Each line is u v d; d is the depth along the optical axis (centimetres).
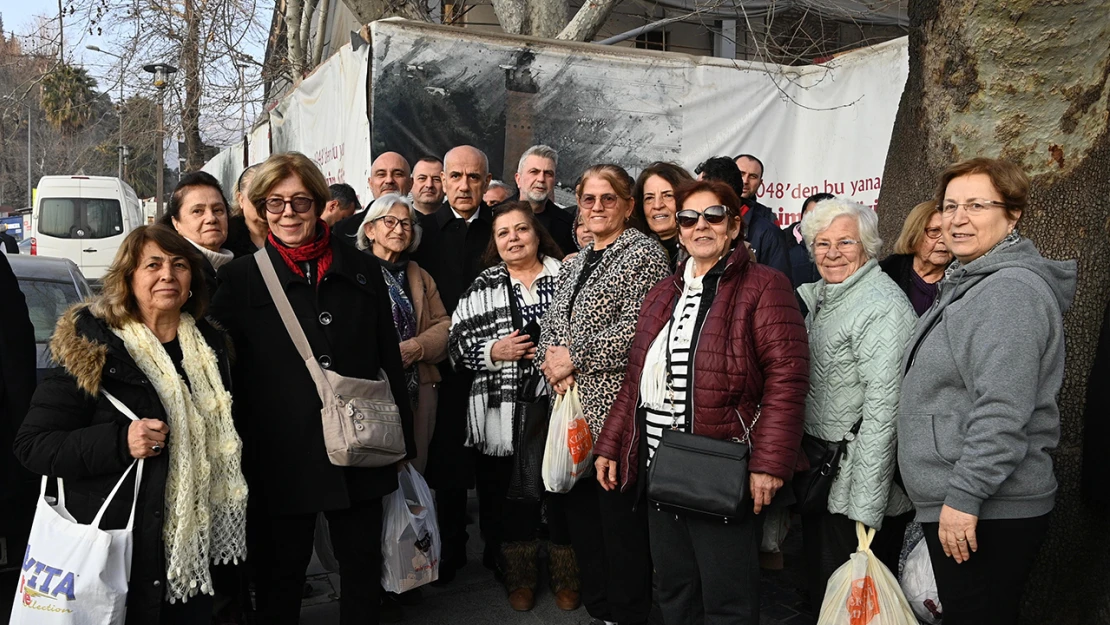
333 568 339
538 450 348
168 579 233
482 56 566
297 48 1037
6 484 300
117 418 231
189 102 1116
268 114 954
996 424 207
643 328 281
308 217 278
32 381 303
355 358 283
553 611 358
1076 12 274
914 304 333
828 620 250
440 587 388
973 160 231
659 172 341
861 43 903
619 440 282
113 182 1764
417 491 321
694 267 275
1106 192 295
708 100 643
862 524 257
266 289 277
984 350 212
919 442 230
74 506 228
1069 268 223
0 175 4084
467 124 566
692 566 272
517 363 354
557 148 596
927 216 319
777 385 245
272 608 284
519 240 360
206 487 242
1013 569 216
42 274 477
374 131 543
